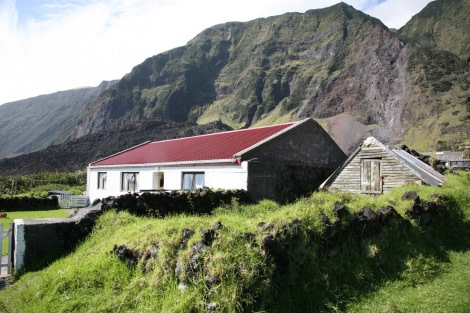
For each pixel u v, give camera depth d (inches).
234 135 908.6
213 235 242.4
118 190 971.3
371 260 282.4
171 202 462.9
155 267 248.5
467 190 478.3
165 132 4284.0
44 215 872.3
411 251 309.6
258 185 626.2
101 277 267.1
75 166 3412.9
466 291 258.4
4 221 755.4
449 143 4564.5
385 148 587.5
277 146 701.3
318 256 261.3
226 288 215.2
